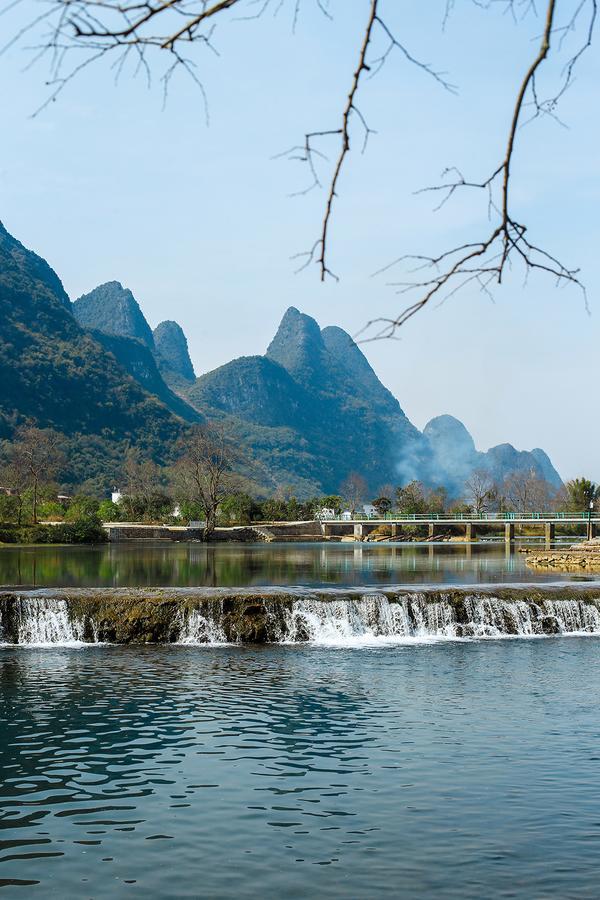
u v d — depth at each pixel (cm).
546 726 1717
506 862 1054
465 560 5884
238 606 2895
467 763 1469
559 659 2498
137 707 1875
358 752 1538
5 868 1044
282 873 1025
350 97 302
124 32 274
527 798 1291
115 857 1076
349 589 3186
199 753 1533
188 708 1867
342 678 2203
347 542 9912
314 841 1127
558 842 1117
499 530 12275
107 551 6650
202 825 1187
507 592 3138
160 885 993
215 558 5788
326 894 965
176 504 12875
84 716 1798
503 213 312
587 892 967
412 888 981
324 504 13675
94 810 1247
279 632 2892
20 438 16375
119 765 1462
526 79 289
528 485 15800
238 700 1947
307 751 1545
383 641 2862
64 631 2836
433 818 1210
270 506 12912
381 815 1223
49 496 11975
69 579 3919
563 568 5062
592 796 1296
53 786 1354
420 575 4375
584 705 1905
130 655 2564
